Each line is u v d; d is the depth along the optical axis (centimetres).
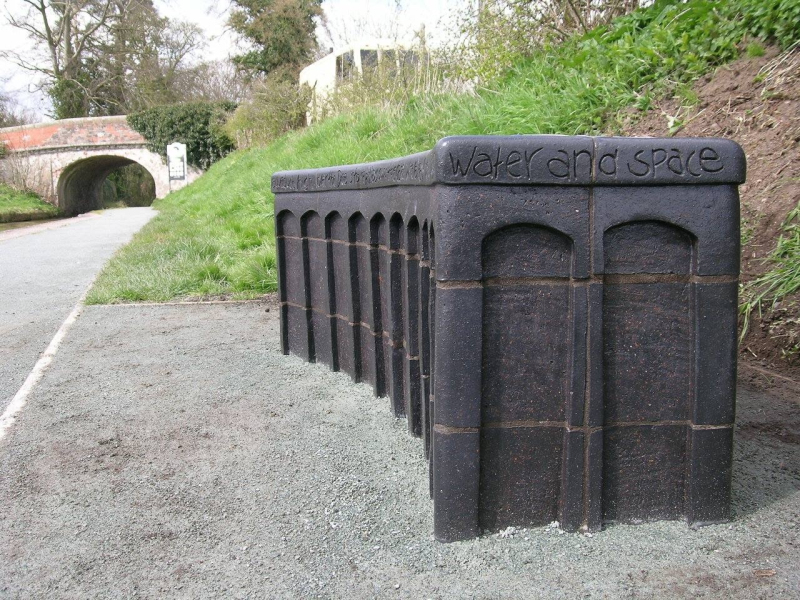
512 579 174
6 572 186
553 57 712
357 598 169
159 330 484
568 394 191
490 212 182
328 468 246
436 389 191
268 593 173
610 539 191
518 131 602
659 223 187
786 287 328
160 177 3919
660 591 167
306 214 375
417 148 752
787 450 242
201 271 659
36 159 3906
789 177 365
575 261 185
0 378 378
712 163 185
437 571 179
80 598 174
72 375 374
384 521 207
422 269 228
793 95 405
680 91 488
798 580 169
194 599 171
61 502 226
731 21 496
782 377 313
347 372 360
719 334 191
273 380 357
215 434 283
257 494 228
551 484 196
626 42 577
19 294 656
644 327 192
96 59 4341
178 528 207
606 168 182
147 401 328
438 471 192
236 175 1764
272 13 3123
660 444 196
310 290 385
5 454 266
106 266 779
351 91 1197
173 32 4350
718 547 185
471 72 802
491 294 188
